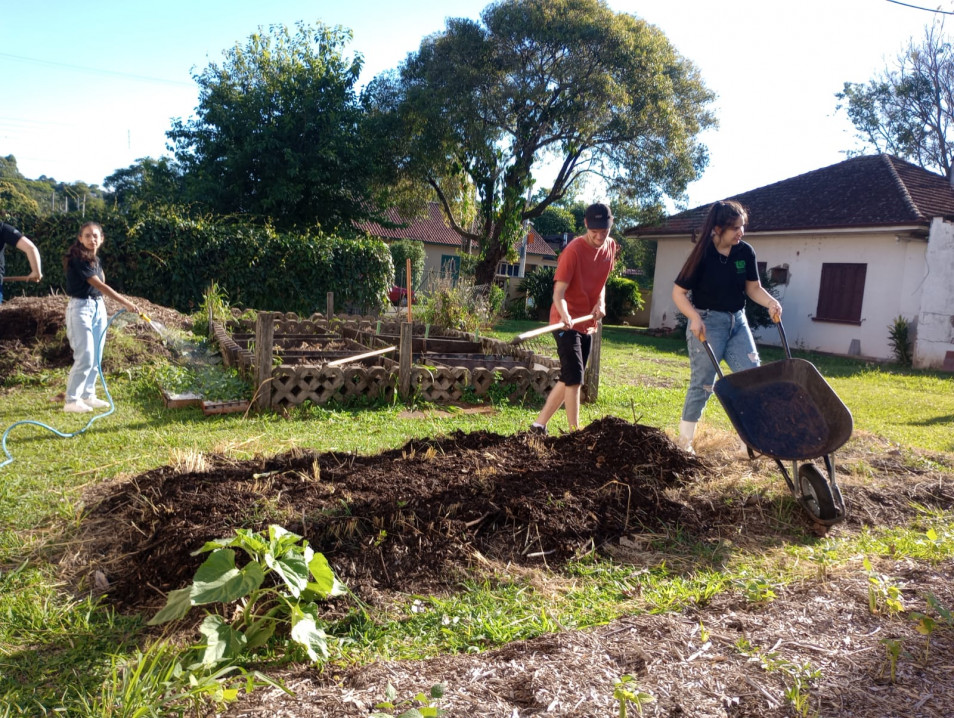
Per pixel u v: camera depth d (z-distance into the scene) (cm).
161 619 227
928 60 3212
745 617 253
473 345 955
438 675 211
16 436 495
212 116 2116
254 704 196
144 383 704
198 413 600
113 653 227
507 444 436
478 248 2658
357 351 840
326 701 195
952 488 430
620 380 945
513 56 2120
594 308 526
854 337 1608
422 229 3647
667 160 2250
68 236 1291
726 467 437
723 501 378
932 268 1418
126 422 554
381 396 683
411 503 326
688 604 267
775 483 412
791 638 239
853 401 867
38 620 243
